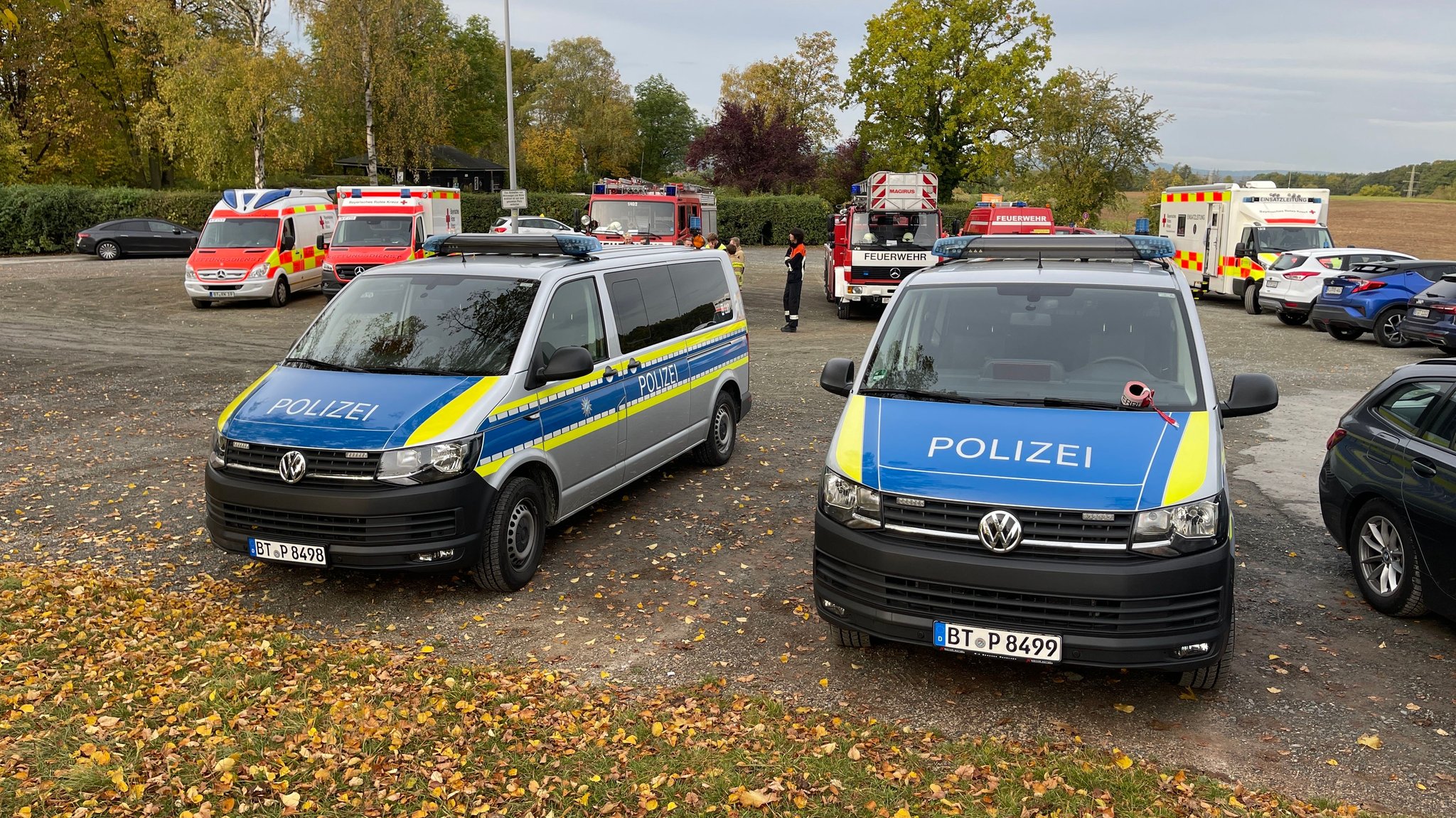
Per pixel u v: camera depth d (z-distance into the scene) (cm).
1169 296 530
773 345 1653
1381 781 379
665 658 496
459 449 543
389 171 5306
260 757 385
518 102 8362
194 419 1049
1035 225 2389
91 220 3691
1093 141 3750
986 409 474
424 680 461
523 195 2497
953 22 4478
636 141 8631
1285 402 1145
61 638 496
